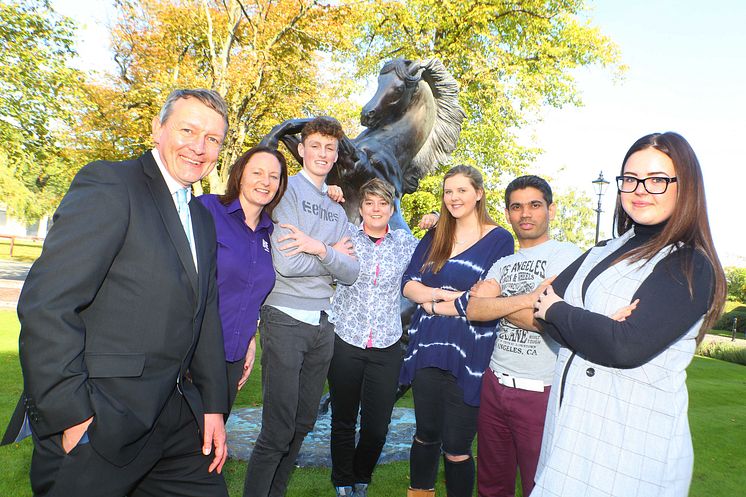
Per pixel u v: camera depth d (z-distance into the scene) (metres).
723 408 7.50
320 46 17.61
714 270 1.48
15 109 14.95
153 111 16.41
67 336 1.41
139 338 1.60
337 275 2.59
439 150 4.00
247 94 16.14
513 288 2.48
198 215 1.95
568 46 17.83
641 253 1.58
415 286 2.68
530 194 2.48
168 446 1.82
